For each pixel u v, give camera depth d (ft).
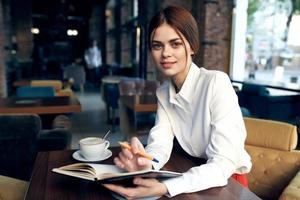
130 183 2.97
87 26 48.29
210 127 3.62
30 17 36.45
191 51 3.59
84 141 4.26
